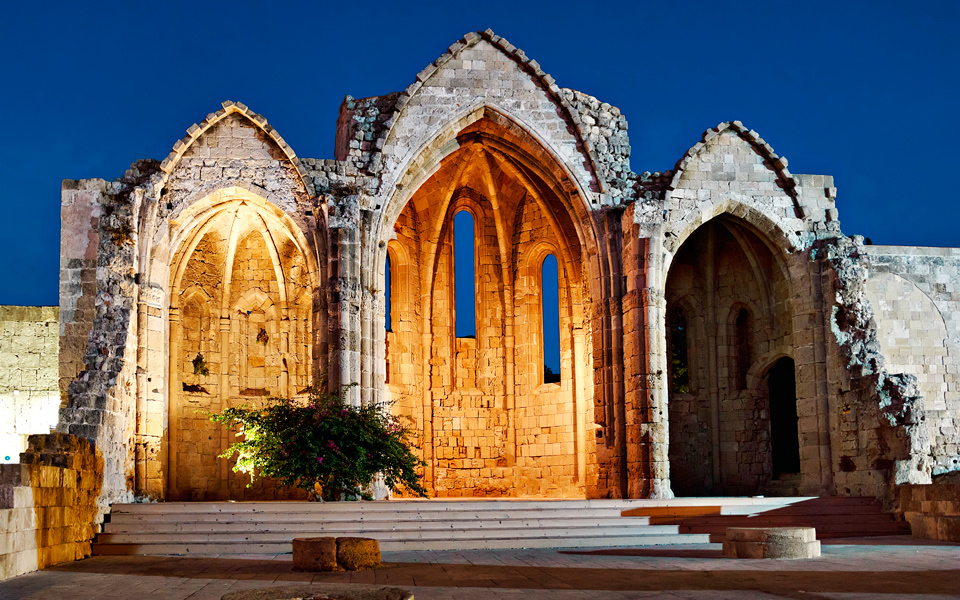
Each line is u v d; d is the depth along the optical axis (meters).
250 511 20.97
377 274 27.62
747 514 23.72
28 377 35.69
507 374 33.75
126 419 24.17
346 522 20.73
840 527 23.77
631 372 27.84
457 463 33.22
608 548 19.95
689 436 32.75
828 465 28.11
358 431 24.45
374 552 15.80
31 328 35.97
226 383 30.75
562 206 32.41
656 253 28.08
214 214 29.31
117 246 25.95
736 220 30.72
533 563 16.48
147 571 15.72
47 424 35.50
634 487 27.38
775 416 33.06
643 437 27.30
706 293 33.38
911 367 31.78
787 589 12.47
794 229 29.66
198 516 20.77
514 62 29.34
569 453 32.19
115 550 19.25
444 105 28.66
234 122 27.64
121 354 24.22
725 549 17.64
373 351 27.30
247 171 27.45
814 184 30.11
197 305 30.78
